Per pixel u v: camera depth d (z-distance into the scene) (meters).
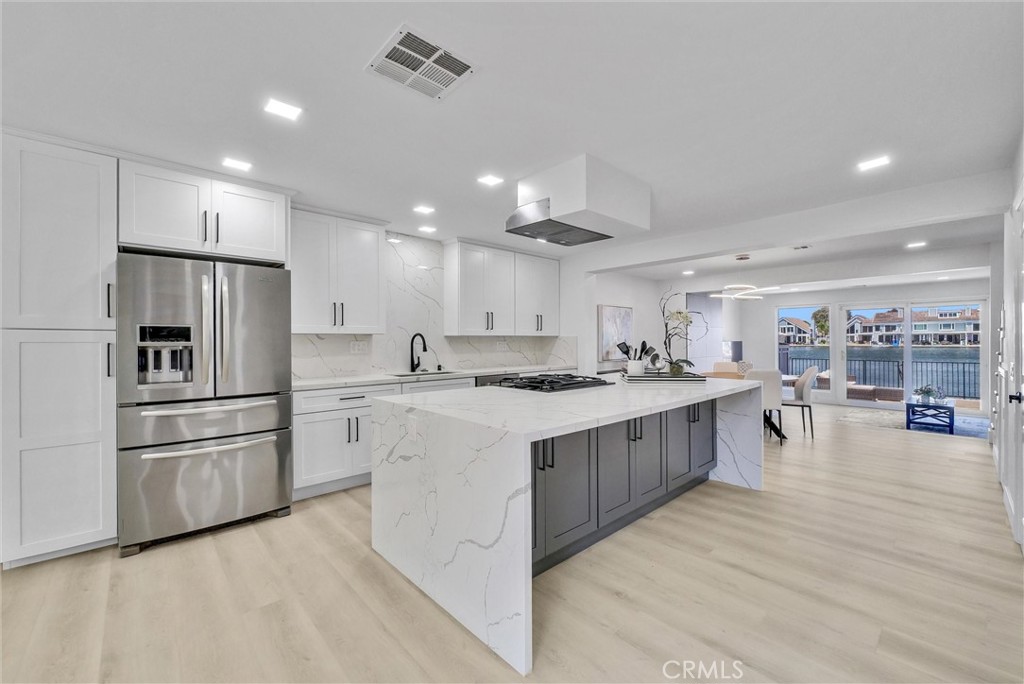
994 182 2.83
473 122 2.20
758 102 2.03
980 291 6.87
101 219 2.46
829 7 1.44
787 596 2.02
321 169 2.79
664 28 1.54
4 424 2.22
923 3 1.42
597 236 3.13
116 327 2.46
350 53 1.68
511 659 1.62
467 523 1.85
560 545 2.26
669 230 4.32
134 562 2.37
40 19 1.47
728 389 2.97
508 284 5.11
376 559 2.42
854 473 3.88
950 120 2.19
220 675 1.57
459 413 2.02
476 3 1.42
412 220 3.97
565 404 2.30
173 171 2.68
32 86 1.88
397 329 4.45
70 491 2.37
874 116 2.16
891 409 7.66
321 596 2.06
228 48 1.64
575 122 2.20
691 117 2.16
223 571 2.28
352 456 3.53
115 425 2.49
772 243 3.84
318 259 3.61
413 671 1.60
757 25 1.53
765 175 2.89
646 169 2.79
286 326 3.01
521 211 2.88
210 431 2.71
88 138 2.35
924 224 3.16
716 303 8.94
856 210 3.38
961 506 3.08
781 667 1.59
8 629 1.81
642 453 2.85
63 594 2.06
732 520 2.88
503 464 1.68
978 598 1.99
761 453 3.45
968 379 7.06
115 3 1.40
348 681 1.55
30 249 2.27
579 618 1.88
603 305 6.87
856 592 2.05
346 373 4.10
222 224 2.86
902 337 7.62
